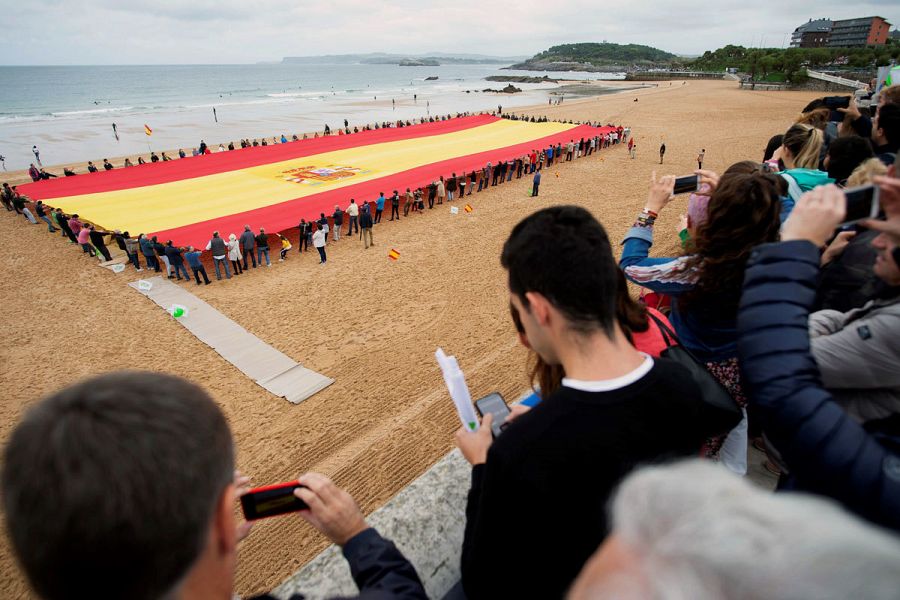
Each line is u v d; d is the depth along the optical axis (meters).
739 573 0.44
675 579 0.49
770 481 2.76
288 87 144.00
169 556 0.81
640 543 0.59
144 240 16.39
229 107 81.62
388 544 1.51
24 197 22.03
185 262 17.38
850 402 1.61
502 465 1.23
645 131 44.47
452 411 10.04
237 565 7.07
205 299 14.92
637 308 1.80
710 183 2.85
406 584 1.37
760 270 1.36
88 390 0.85
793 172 3.61
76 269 17.22
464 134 38.41
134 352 12.33
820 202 1.38
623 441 1.18
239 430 9.67
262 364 11.66
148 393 0.88
